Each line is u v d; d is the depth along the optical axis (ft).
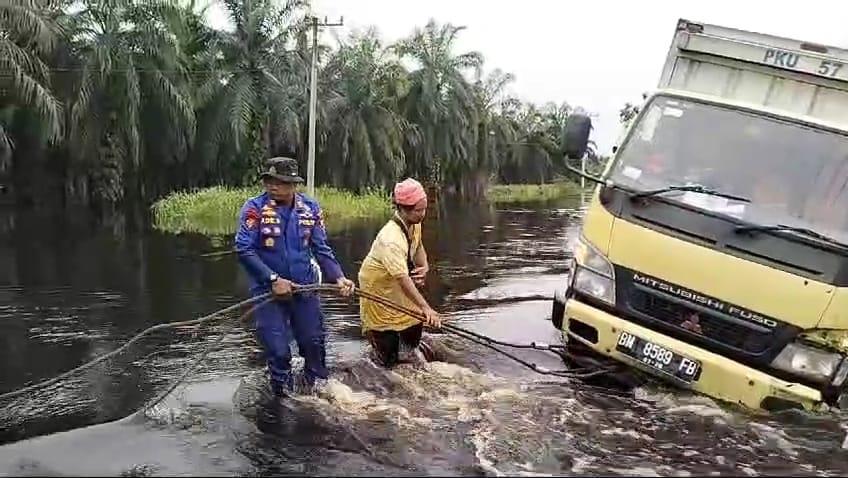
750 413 17.15
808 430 16.42
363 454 14.92
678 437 16.16
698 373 17.69
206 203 80.89
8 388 20.34
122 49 90.48
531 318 27.58
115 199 95.91
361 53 117.29
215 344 24.17
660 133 19.77
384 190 117.08
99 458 14.57
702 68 20.62
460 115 135.33
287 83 98.48
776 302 16.98
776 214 17.71
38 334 26.43
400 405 17.88
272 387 18.84
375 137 115.65
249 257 18.21
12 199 96.37
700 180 18.74
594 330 19.11
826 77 19.16
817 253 16.90
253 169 100.58
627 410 17.70
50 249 51.70
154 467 14.12
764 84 20.01
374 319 20.51
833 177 17.78
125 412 17.83
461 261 44.88
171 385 19.69
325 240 19.71
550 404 18.01
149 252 50.03
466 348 22.74
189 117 92.53
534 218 92.27
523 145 191.72
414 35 133.18
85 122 91.15
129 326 27.61
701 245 17.81
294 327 19.16
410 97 131.34
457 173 150.20
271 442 15.51
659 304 18.31
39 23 79.56
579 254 19.94
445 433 16.11
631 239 18.74
